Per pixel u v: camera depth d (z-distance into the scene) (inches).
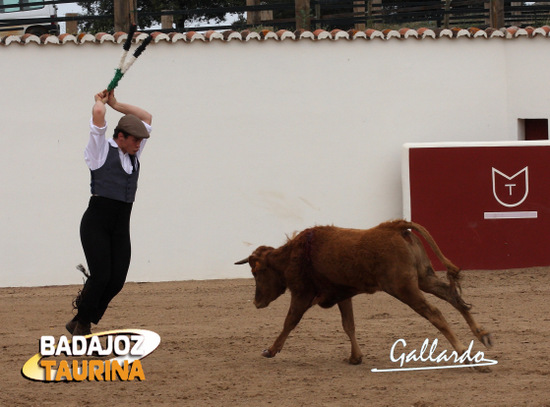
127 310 445.1
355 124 553.0
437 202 538.9
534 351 328.2
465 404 256.4
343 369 309.9
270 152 547.8
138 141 313.0
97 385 293.1
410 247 293.9
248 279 544.4
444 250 538.9
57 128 532.4
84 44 530.0
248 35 539.8
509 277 515.2
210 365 320.5
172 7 876.0
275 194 548.7
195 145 543.2
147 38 321.7
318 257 305.1
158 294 492.7
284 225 550.0
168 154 541.3
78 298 326.0
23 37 527.2
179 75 539.2
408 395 269.3
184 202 543.5
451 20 732.7
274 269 322.7
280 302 464.4
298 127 549.0
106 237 316.8
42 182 533.0
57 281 536.7
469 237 540.4
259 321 410.3
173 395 277.4
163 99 539.2
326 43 547.5
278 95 546.3
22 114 530.6
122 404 268.2
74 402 271.9
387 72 553.6
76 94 532.1
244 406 261.9
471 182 539.5
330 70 549.0
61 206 534.6
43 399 276.2
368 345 350.9
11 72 528.4
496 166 540.4
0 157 530.6
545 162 542.0
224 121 543.8
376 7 733.3
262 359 329.4
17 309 453.1
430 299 457.4
